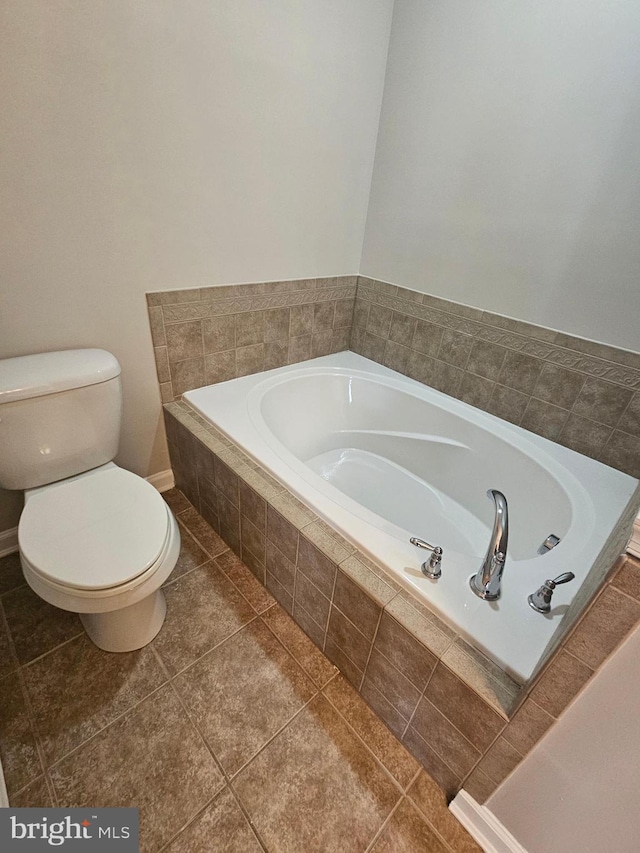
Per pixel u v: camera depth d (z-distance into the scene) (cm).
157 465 182
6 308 119
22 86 100
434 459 179
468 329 169
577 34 113
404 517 165
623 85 109
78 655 121
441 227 166
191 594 142
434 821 95
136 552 101
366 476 186
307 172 164
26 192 110
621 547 55
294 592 128
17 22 94
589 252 129
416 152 164
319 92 151
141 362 154
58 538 102
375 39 156
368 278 203
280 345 194
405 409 188
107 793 94
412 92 158
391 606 94
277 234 168
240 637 130
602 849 73
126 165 123
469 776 90
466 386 177
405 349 197
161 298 148
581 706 62
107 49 107
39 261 119
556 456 147
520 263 146
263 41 131
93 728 105
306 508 120
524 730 72
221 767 100
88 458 132
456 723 88
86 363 125
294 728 109
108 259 131
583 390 142
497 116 137
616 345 132
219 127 135
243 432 148
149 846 87
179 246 145
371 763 104
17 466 118
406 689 98
